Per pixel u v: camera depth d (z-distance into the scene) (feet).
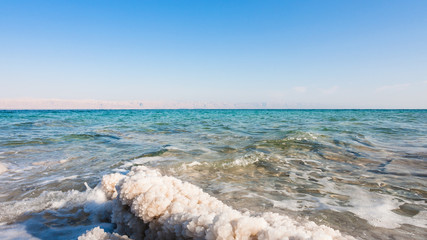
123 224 7.25
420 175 14.85
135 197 6.85
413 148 23.80
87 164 17.84
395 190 12.32
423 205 10.44
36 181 13.76
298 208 10.19
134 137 33.12
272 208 10.16
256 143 26.37
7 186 12.87
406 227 8.54
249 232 4.73
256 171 16.19
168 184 7.53
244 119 79.92
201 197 7.51
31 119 74.28
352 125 51.16
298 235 4.53
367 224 8.75
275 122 63.41
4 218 9.06
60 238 7.55
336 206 10.39
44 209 9.86
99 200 10.24
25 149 23.81
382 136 33.04
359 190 12.42
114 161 18.69
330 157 20.02
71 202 10.50
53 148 24.40
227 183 13.65
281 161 18.69
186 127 48.34
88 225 8.50
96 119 77.20
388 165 17.37
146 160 18.97
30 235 7.75
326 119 77.56
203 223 5.32
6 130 41.24
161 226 6.31
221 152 22.18
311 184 13.42
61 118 82.12
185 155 20.84
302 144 25.66
